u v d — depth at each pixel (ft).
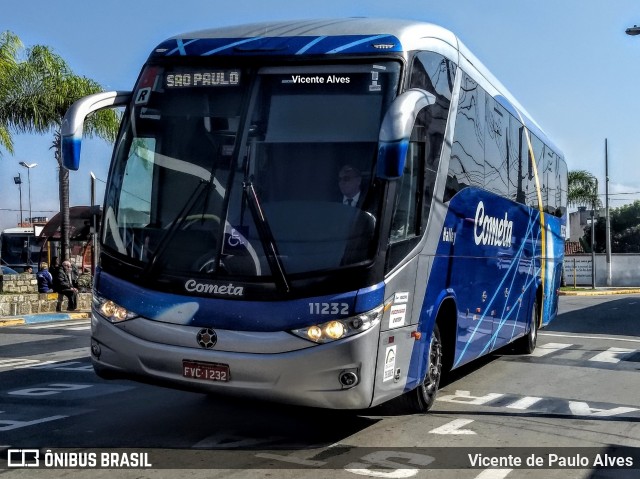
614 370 38.86
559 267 53.16
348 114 21.44
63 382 32.37
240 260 20.70
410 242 22.90
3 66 75.61
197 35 23.77
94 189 77.61
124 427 24.12
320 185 20.95
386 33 22.52
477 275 30.94
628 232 246.47
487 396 31.09
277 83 22.09
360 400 20.34
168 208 21.95
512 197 37.35
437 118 25.46
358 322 20.07
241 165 21.49
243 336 20.35
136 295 21.62
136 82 23.65
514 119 38.22
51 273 79.10
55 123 84.94
